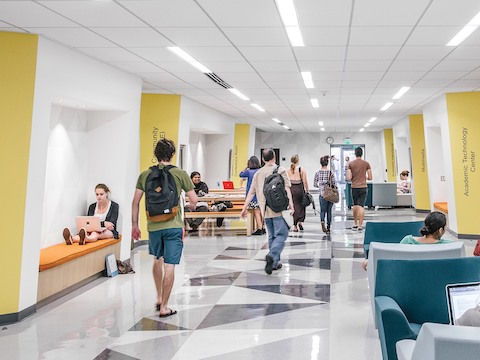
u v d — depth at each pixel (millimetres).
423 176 14070
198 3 4133
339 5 4223
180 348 3486
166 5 4164
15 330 4012
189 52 5922
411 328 2297
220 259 7066
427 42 5535
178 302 4754
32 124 4695
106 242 6195
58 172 6133
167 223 4223
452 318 1919
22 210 4547
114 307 4652
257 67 6918
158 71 7070
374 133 24750
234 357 3293
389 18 4609
